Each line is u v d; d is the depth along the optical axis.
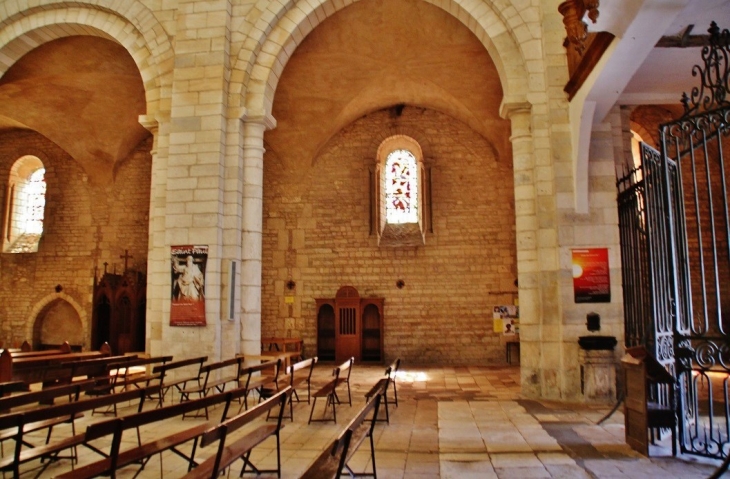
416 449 5.97
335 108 14.86
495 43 9.88
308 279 15.55
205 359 8.55
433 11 11.35
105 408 8.27
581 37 7.41
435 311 15.12
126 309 15.20
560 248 9.11
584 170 9.00
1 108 15.10
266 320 15.49
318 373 12.93
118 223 16.48
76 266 16.45
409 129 15.75
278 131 15.45
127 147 16.45
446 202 15.47
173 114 9.98
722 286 13.20
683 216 6.24
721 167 5.56
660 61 8.13
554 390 9.03
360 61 13.19
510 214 15.22
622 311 8.92
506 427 7.00
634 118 13.88
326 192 15.81
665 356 6.39
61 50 12.57
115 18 10.91
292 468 5.26
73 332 16.48
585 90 8.30
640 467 5.21
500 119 14.59
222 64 10.03
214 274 9.53
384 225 15.94
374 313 15.39
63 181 16.88
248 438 4.75
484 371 13.19
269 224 15.85
